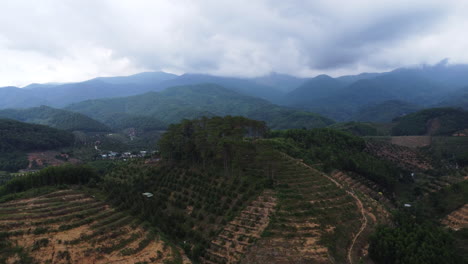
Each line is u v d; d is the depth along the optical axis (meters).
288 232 67.38
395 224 78.69
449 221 94.62
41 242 56.75
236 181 89.06
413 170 162.50
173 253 65.81
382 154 174.75
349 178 123.31
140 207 82.88
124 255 60.84
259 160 93.62
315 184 88.88
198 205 85.44
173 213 84.25
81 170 97.00
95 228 65.81
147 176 110.06
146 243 67.00
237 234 70.00
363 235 70.69
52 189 79.56
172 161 115.06
